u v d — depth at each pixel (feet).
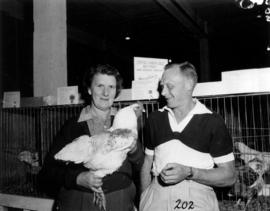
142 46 37.32
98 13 26.40
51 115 9.33
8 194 9.36
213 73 35.76
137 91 7.61
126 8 25.31
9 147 10.03
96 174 5.28
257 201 7.59
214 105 8.39
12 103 9.48
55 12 11.43
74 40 29.99
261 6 24.71
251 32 31.89
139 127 7.46
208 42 31.99
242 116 8.60
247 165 7.75
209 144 5.69
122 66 38.52
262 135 7.72
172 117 5.97
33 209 8.87
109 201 5.65
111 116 6.39
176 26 30.30
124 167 5.88
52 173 5.93
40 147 9.62
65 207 5.81
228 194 8.03
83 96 8.25
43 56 11.41
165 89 5.91
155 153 6.04
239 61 35.55
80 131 6.02
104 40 33.81
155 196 5.79
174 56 38.42
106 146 5.30
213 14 27.22
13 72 20.57
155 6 24.93
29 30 21.89
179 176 5.11
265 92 6.61
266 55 33.99
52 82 11.21
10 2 20.67
